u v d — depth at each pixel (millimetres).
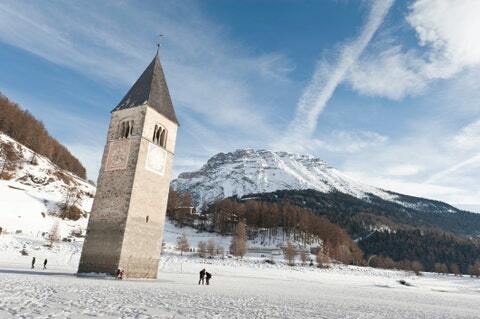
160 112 66875
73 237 132875
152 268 61156
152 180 63156
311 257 178750
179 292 38469
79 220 161000
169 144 68500
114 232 57281
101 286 38312
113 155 63156
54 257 88000
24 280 36969
